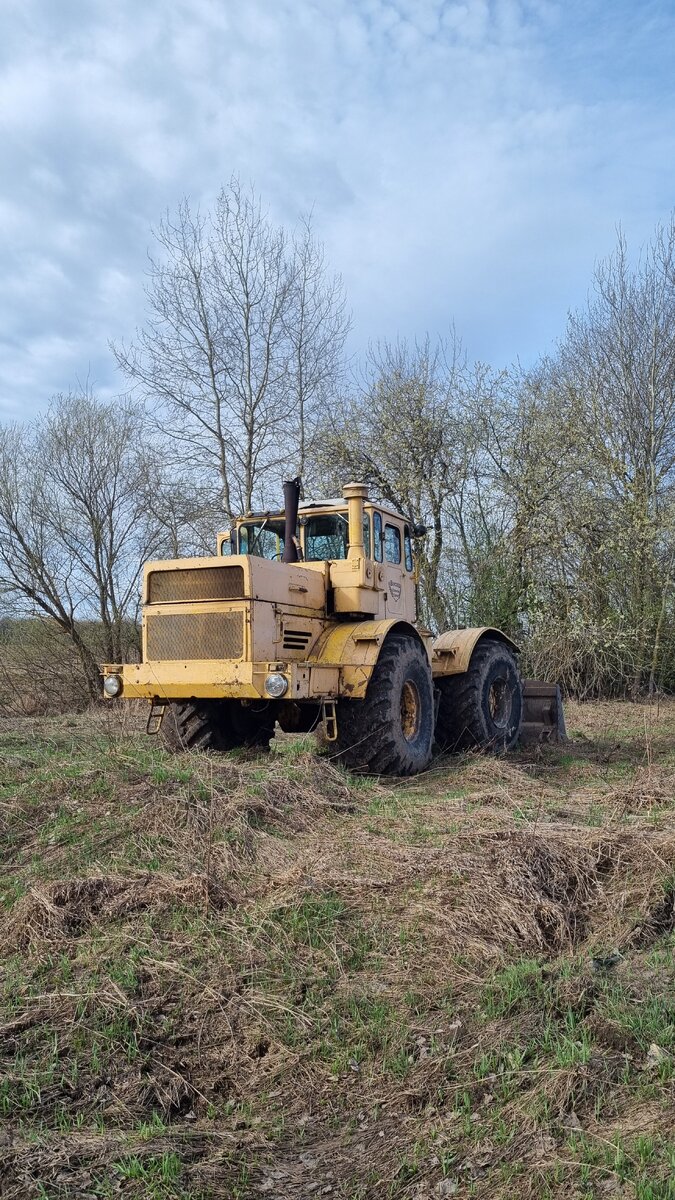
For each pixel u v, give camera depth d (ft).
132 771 20.51
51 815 18.24
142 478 53.26
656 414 53.98
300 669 21.79
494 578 51.57
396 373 57.21
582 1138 8.75
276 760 22.95
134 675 23.04
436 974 12.35
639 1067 9.80
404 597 28.89
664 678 52.54
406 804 20.43
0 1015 11.73
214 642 22.45
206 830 17.07
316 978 12.37
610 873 15.38
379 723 24.12
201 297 53.06
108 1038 11.14
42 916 13.99
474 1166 8.70
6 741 28.07
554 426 52.70
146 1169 8.93
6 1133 9.49
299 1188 8.75
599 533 51.37
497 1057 10.30
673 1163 8.11
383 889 14.73
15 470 49.73
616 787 22.79
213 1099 10.27
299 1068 10.64
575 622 48.67
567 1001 11.27
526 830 16.83
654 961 12.32
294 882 14.83
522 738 33.50
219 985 12.21
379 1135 9.45
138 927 13.76
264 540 28.19
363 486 25.81
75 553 51.19
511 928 13.38
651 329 54.49
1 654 51.67
